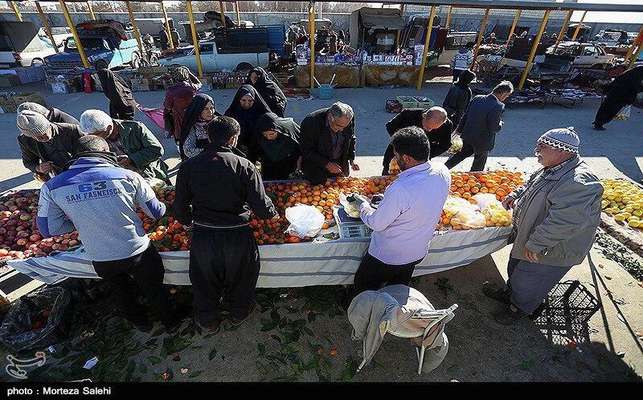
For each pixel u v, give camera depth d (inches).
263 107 153.3
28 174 221.3
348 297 117.6
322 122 126.8
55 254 99.3
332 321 118.1
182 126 156.9
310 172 136.5
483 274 142.0
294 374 101.6
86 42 474.0
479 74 504.7
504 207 122.9
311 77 431.8
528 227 101.8
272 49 508.1
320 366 103.8
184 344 107.5
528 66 439.5
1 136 281.6
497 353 109.1
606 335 114.8
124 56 508.7
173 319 109.9
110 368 100.5
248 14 909.2
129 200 87.1
